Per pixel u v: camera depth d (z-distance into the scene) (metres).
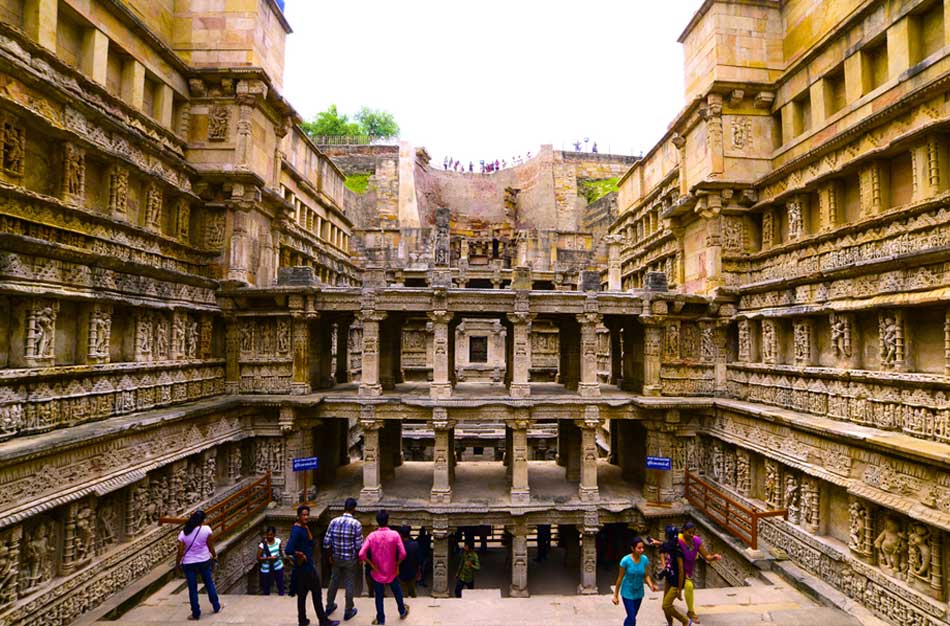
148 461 14.29
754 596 13.79
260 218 22.28
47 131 13.12
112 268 14.36
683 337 21.78
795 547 15.35
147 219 17.25
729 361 21.59
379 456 22.30
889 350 13.88
